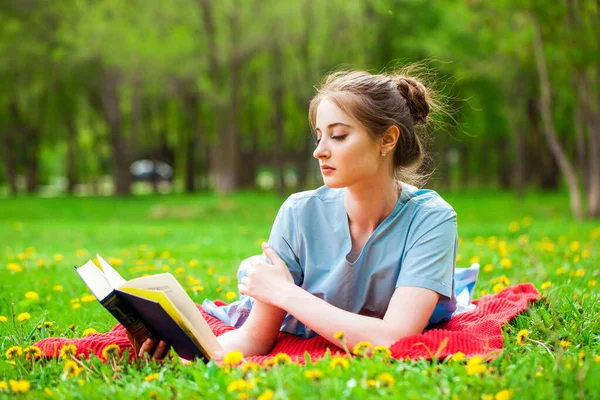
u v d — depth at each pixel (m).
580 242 8.99
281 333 3.39
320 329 2.91
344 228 3.22
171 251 8.24
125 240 10.58
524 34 13.80
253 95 27.33
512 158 35.44
